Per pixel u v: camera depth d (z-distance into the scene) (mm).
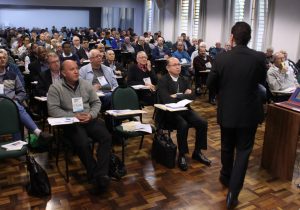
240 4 8758
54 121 2723
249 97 2371
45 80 3803
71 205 2508
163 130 3604
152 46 9445
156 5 13047
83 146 2725
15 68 4008
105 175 2693
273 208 2537
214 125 4637
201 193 2730
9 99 2818
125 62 8219
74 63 2994
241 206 2549
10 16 13797
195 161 3373
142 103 4344
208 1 9836
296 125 2834
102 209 2465
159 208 2496
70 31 13109
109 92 4094
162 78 3547
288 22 7383
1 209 2434
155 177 3004
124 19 14656
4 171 3057
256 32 8242
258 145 3887
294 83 5008
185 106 3199
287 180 2986
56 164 3189
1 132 2781
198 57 6316
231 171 2723
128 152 3570
